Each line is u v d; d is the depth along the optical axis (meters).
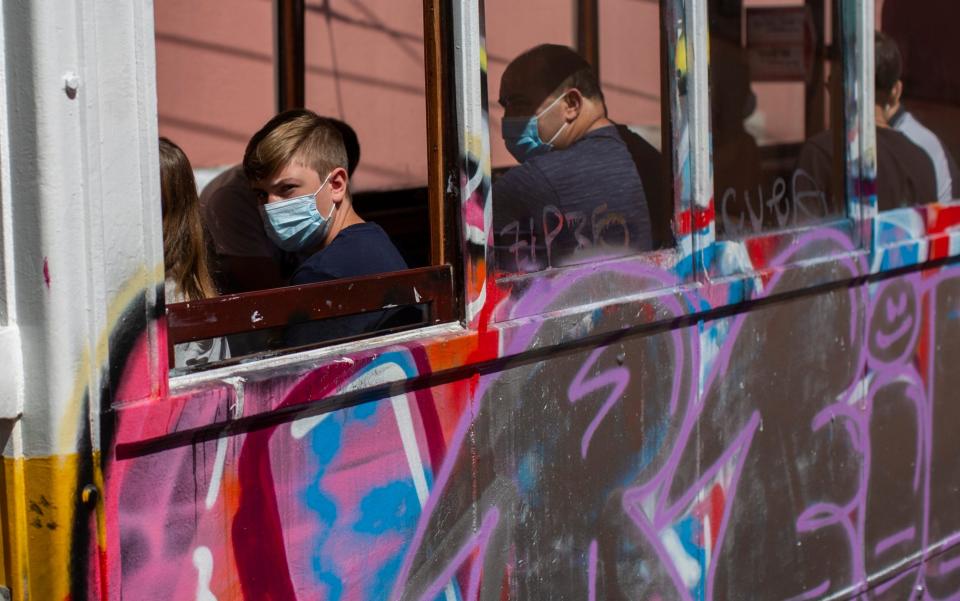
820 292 9.99
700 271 8.88
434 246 7.40
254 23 13.66
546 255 7.88
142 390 5.75
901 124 10.92
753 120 9.38
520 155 7.70
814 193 9.98
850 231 10.23
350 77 12.12
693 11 8.70
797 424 9.91
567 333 7.85
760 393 9.53
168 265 7.34
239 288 10.30
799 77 9.70
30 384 5.45
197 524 6.06
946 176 11.47
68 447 5.47
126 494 5.73
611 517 8.42
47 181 5.32
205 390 5.96
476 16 7.19
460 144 7.23
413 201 11.50
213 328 6.22
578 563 8.23
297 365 6.43
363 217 11.23
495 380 7.54
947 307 11.48
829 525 10.35
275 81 12.27
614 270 8.27
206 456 6.06
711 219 8.93
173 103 13.13
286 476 6.45
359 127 12.04
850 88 10.10
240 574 6.28
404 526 7.10
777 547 9.85
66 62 5.34
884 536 10.97
